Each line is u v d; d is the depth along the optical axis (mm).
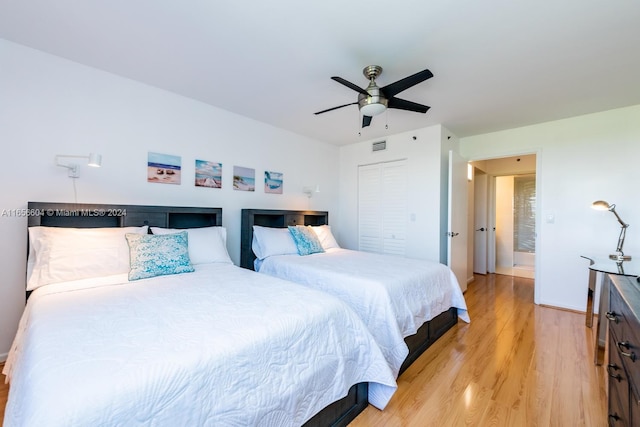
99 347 977
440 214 3588
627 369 1041
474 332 2625
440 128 3559
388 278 2127
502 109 3012
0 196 1920
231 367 992
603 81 2363
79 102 2213
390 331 1851
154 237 2127
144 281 1874
